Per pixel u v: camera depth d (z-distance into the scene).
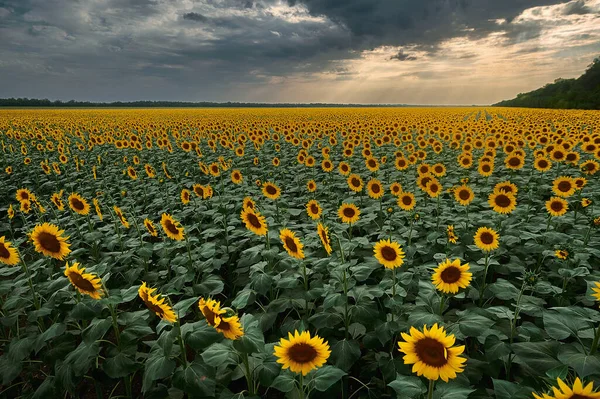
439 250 6.28
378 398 3.72
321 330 4.37
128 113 62.28
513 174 12.58
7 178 14.32
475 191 10.07
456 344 4.10
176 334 3.05
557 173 11.49
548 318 3.22
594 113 44.66
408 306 4.31
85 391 4.30
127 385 3.91
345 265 3.94
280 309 4.48
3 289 4.18
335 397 3.60
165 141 17.55
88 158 17.72
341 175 12.23
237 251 6.93
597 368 2.68
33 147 21.86
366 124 28.06
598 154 11.70
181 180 13.28
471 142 16.62
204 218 8.92
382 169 13.90
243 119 43.91
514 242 6.06
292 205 9.54
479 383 3.73
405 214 7.34
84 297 3.57
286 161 15.72
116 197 11.42
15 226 9.61
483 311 3.60
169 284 4.95
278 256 5.14
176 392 3.66
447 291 3.51
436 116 46.97
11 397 4.31
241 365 3.37
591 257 5.99
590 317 3.18
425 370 2.20
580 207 8.27
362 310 3.97
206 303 2.69
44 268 5.57
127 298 3.39
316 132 24.42
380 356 4.03
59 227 8.07
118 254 6.14
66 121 41.34
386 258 4.07
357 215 5.86
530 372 3.42
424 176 8.84
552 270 5.57
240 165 15.52
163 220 5.29
